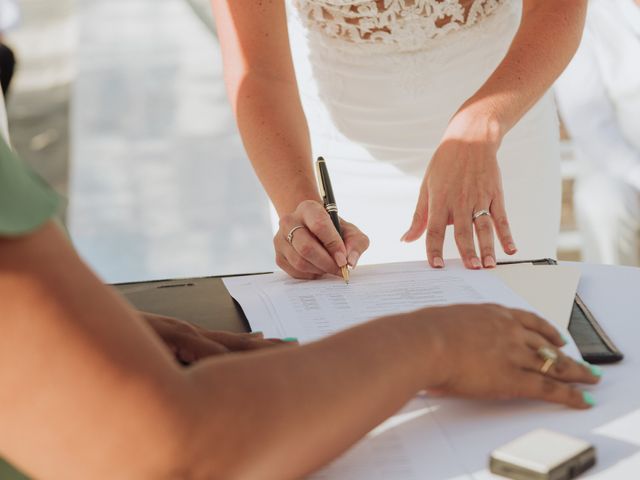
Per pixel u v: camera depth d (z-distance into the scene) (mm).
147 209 4691
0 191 673
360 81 2066
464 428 949
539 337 999
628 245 3086
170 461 697
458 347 919
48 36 7117
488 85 1642
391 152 2096
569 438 874
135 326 704
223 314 1283
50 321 661
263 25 1746
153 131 5699
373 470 876
